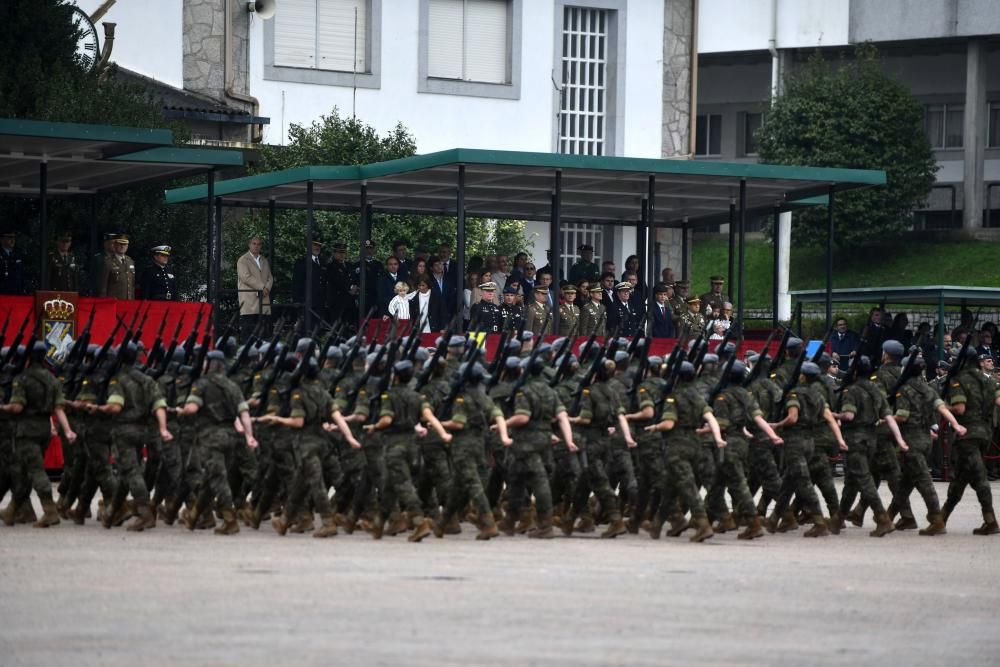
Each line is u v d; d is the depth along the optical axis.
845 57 96.50
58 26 54.34
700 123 106.25
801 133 90.88
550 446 30.42
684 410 30.56
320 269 50.75
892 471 33.28
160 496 32.19
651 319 45.84
